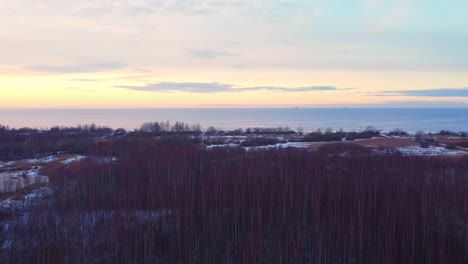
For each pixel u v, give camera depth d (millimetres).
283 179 40625
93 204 40625
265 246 32031
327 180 40594
